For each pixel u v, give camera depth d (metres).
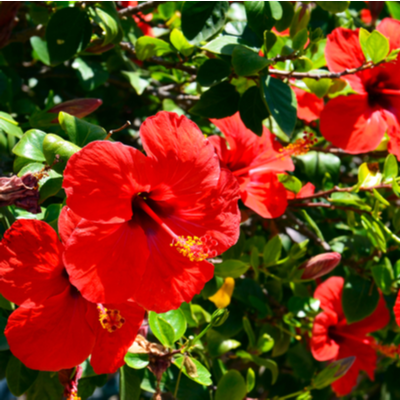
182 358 0.62
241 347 0.78
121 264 0.56
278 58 0.66
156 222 0.59
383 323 0.75
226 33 0.68
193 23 0.65
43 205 0.69
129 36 0.79
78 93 0.86
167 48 0.72
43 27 0.76
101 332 0.57
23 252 0.55
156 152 0.56
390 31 0.71
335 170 0.78
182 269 0.58
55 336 0.56
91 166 0.54
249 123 0.66
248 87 0.68
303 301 0.73
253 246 0.74
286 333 0.75
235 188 0.59
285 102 0.64
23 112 0.75
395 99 0.72
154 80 0.84
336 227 0.79
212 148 0.58
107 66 0.80
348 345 0.76
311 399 0.83
